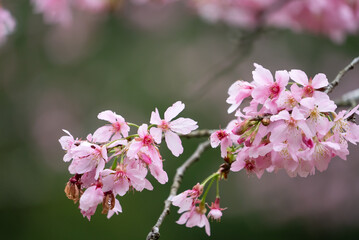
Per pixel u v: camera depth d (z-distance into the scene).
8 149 8.96
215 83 8.25
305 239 8.17
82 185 2.38
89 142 2.39
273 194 8.30
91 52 9.41
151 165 2.32
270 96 2.29
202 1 6.00
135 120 8.88
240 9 5.55
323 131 2.21
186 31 9.49
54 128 9.05
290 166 2.25
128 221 7.74
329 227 8.23
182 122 2.38
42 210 8.27
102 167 2.27
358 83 8.48
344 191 8.30
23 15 8.91
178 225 7.63
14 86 9.27
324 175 8.39
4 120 9.10
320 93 2.24
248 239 7.97
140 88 9.16
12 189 8.59
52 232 8.05
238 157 2.35
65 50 9.37
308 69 8.81
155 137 2.35
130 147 2.26
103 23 9.31
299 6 5.23
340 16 5.16
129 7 8.95
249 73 8.77
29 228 8.17
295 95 2.23
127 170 2.28
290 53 8.88
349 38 8.55
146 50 9.38
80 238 7.91
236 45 5.43
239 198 8.20
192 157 3.26
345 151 2.28
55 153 8.91
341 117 2.29
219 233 7.86
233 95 2.44
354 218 8.22
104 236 7.83
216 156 7.81
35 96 9.26
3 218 8.27
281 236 8.10
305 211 8.24
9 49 9.14
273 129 2.19
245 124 2.23
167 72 9.27
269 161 2.36
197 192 2.58
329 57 8.75
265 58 8.89
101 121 8.95
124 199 7.85
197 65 9.27
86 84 9.27
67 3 6.01
